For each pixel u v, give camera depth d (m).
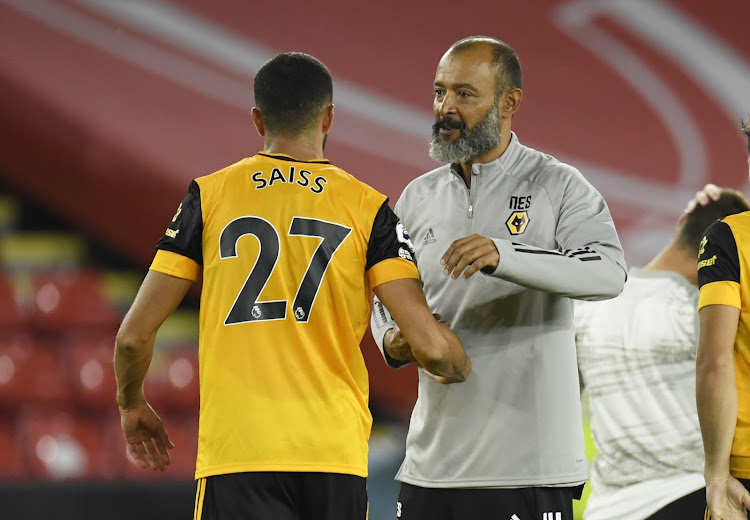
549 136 33.31
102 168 29.42
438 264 11.84
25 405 24.70
